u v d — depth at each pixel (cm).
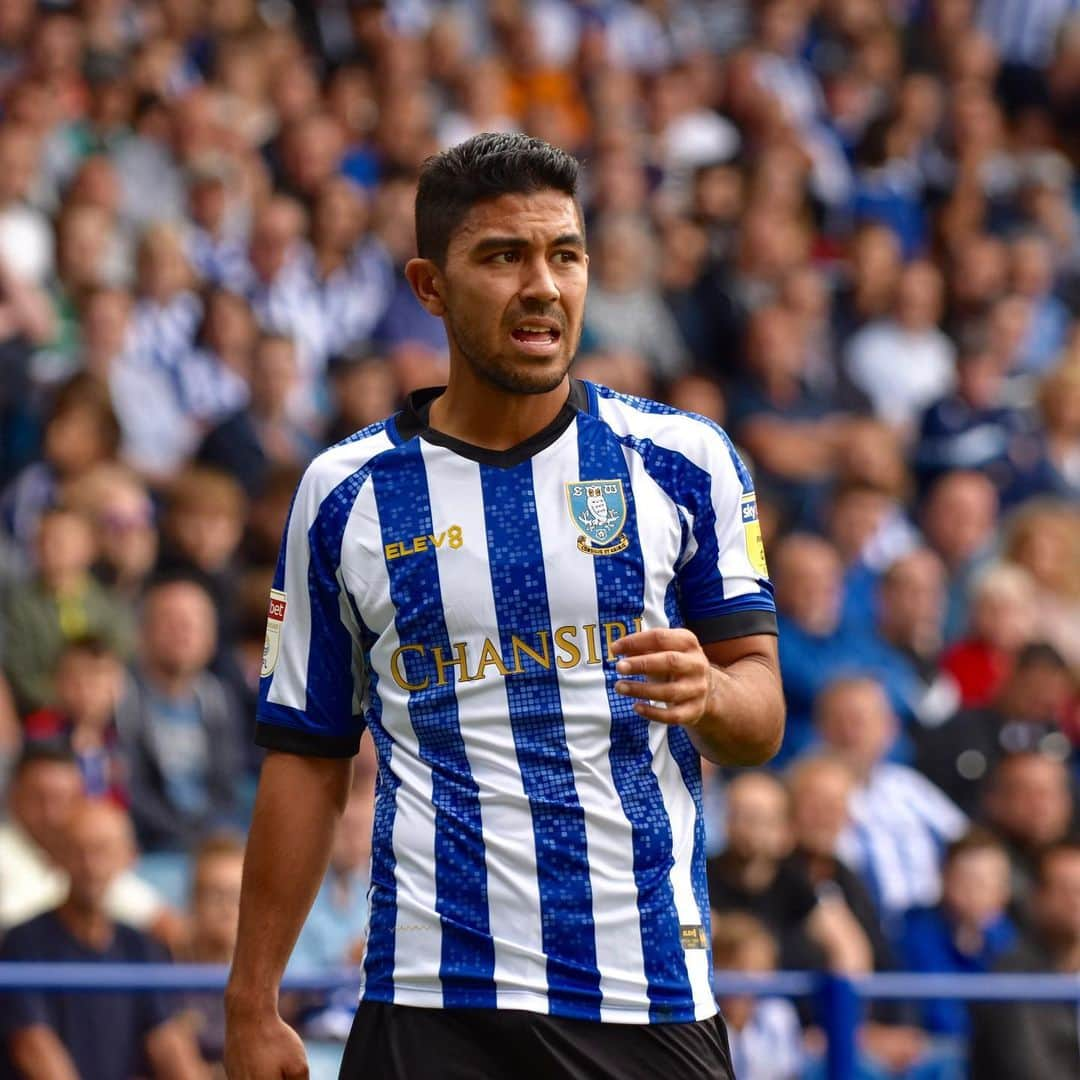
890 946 2358
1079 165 5231
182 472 2880
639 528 1112
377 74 4331
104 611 2555
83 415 2794
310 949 2119
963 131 4909
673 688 1013
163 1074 1773
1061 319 4422
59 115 3666
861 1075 1898
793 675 2870
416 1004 1095
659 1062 1088
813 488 3509
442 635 1103
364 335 3578
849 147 4881
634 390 3356
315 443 3120
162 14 4191
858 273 4116
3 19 3925
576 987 1080
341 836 2161
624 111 4519
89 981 1761
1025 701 2850
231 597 2633
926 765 2819
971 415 3772
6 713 2362
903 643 3000
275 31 4338
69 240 3281
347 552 1123
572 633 1098
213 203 3534
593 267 3772
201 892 2025
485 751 1094
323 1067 1767
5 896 2131
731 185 4291
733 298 3850
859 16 5247
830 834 2341
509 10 4747
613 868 1087
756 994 1892
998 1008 1931
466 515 1111
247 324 3272
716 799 2595
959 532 3366
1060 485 3675
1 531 2748
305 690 1144
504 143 1094
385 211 3706
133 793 2366
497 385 1092
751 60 4756
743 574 1131
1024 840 2495
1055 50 5356
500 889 1084
